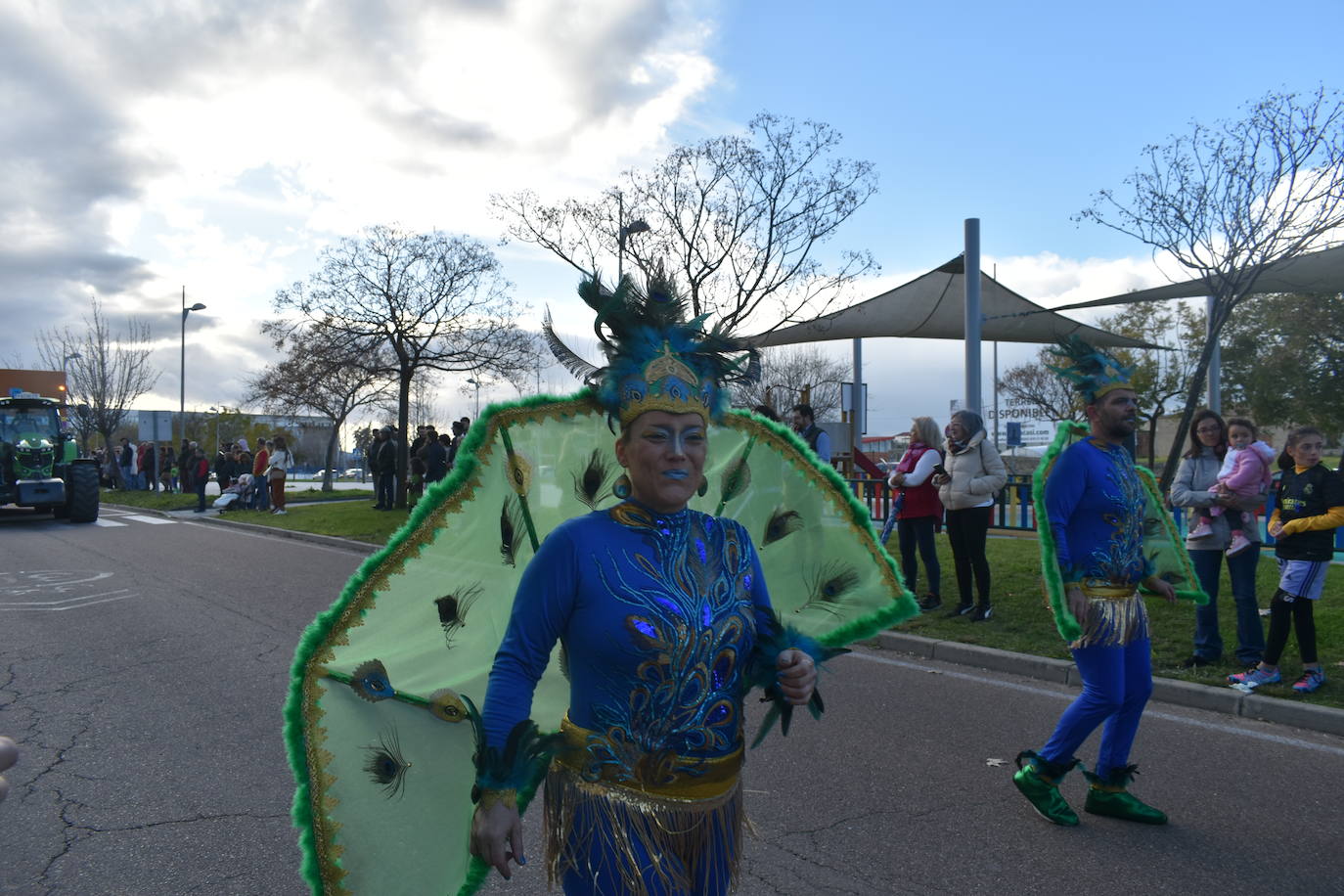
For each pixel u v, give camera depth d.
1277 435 27.38
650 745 1.93
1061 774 4.14
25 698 6.04
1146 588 4.24
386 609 2.18
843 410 19.34
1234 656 6.49
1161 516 4.30
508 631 1.96
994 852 3.87
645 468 1.97
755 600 2.10
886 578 2.39
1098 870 3.71
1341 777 4.68
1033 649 7.00
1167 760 4.93
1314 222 10.47
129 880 3.62
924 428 8.42
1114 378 3.95
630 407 1.99
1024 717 5.71
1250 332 23.41
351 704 2.15
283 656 7.14
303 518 18.48
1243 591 6.27
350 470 69.81
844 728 5.50
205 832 4.04
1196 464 6.43
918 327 17.33
